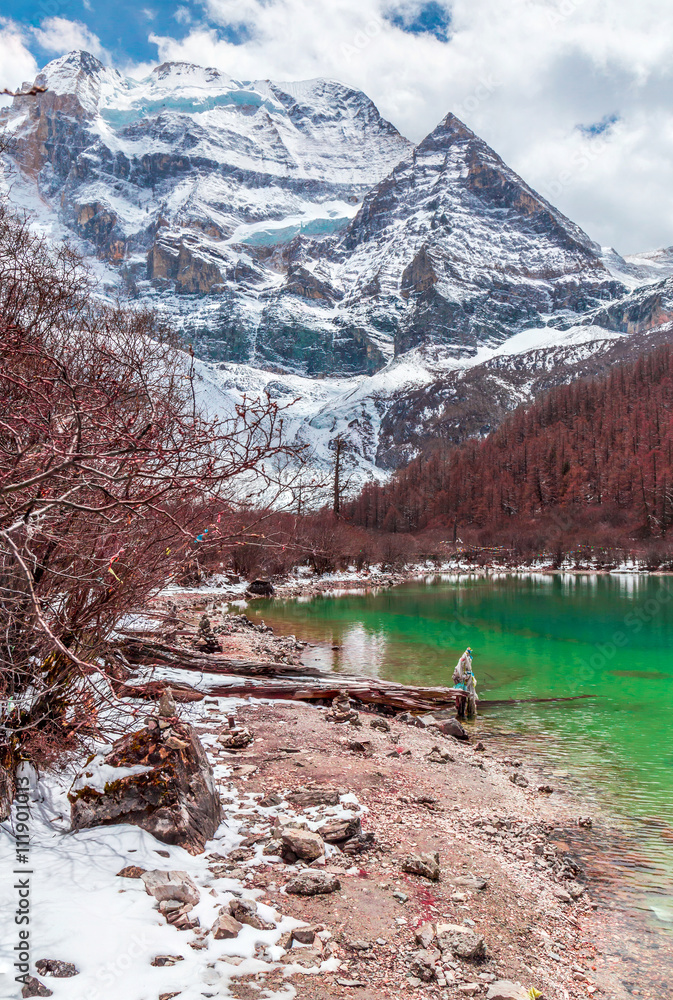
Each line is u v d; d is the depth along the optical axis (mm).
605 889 5707
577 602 39031
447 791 7641
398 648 19750
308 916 4312
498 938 4551
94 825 4773
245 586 38969
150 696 7672
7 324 3992
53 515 4145
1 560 3863
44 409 3486
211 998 3328
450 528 118000
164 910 3973
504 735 11148
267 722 9383
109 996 3201
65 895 3943
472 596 43000
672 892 5664
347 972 3766
